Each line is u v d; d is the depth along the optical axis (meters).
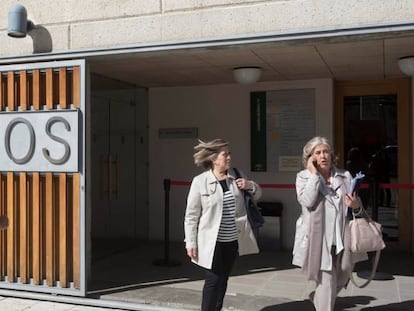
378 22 4.54
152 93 8.64
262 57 6.13
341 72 7.20
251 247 4.47
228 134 8.27
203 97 8.41
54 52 5.58
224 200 4.31
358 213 4.32
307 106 7.82
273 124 8.00
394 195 7.82
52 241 5.58
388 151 7.86
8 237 5.78
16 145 5.70
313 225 4.20
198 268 6.80
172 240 8.60
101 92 7.68
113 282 6.06
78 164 5.43
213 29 5.08
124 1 5.43
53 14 5.70
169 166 8.61
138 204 8.57
